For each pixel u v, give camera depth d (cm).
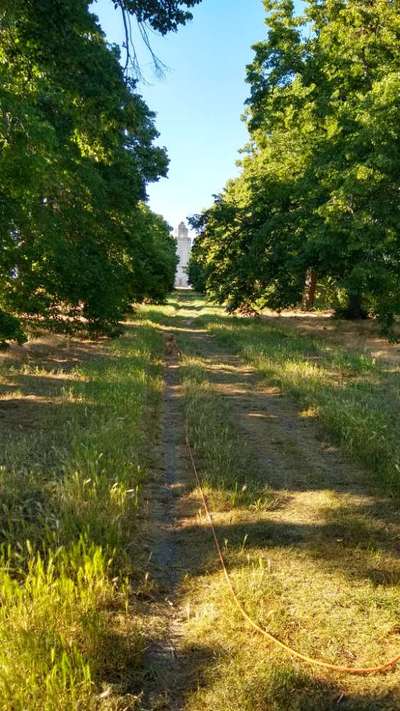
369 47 1939
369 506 575
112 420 817
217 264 3312
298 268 2247
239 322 3078
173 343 2027
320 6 2306
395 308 1773
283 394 1172
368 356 1658
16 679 290
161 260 4616
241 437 836
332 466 709
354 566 448
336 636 360
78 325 1706
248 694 306
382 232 1672
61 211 1516
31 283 1373
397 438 761
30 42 973
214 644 353
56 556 415
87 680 294
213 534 506
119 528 473
